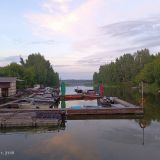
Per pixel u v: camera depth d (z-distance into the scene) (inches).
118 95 3978.8
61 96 3469.5
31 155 1080.8
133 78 6968.5
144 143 1238.9
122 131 1492.4
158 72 4446.4
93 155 1078.4
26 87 4756.4
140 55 7529.5
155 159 1027.9
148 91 4685.0
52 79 7381.9
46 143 1259.8
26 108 2197.3
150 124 1675.7
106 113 2053.4
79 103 3065.9
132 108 2043.6
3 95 3112.7
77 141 1289.4
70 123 1768.0
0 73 4229.8
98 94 3927.2
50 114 1683.1
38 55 6683.1
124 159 1029.8
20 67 4655.5
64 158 1043.3
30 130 1561.3
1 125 1573.6
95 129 1560.0
